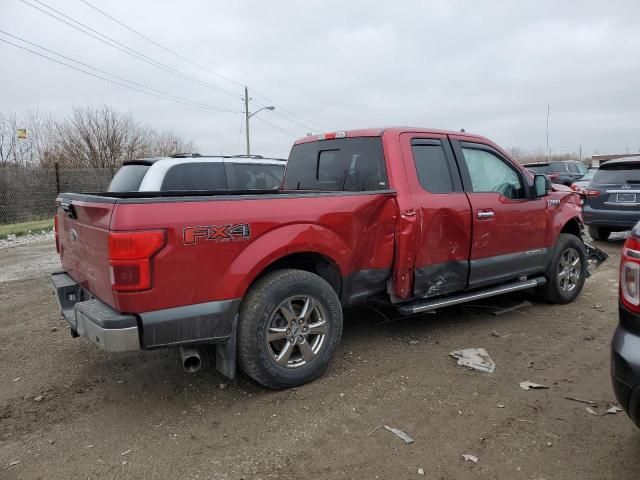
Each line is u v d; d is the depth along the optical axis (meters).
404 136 4.45
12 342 4.84
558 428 3.16
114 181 7.46
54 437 3.14
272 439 3.08
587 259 6.17
